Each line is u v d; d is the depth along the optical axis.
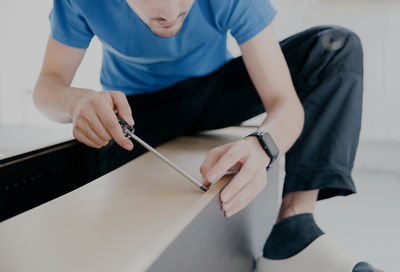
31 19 2.42
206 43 1.11
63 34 1.02
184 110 1.20
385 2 2.00
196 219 0.56
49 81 1.00
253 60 0.96
